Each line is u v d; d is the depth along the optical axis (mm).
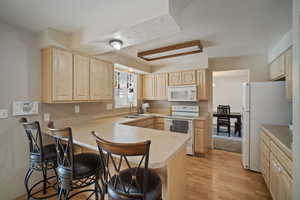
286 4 1490
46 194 1940
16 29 1880
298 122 1090
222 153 3443
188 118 3396
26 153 1969
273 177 1781
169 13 1230
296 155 1108
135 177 990
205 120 3365
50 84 1996
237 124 5047
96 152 1764
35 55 2049
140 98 4406
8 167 1828
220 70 3615
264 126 2293
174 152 1232
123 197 1004
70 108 2484
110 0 1378
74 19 1728
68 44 2096
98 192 1600
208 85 3729
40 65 2100
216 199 1882
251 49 2926
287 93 2127
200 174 2490
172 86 3828
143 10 1353
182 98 3678
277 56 2592
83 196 1905
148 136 1713
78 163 1366
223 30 2072
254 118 2527
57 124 2295
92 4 1442
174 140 1554
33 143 1738
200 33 2164
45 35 1951
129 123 2869
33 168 1661
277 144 1665
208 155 3328
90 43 1910
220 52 3111
